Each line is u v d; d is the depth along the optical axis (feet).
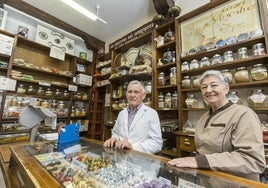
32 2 8.71
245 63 5.09
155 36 7.81
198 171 2.22
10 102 8.02
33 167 2.42
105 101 11.48
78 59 11.35
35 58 9.64
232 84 5.04
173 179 2.07
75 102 11.33
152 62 7.68
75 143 4.04
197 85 5.97
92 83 11.63
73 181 2.00
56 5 8.92
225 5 5.96
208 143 3.15
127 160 2.81
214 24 6.16
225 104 3.33
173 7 7.02
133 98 5.22
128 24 10.48
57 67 10.61
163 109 6.90
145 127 4.91
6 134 7.45
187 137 5.63
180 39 7.11
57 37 10.21
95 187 1.89
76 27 10.83
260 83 4.62
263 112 4.86
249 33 5.13
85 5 8.73
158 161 2.66
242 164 2.30
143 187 1.89
